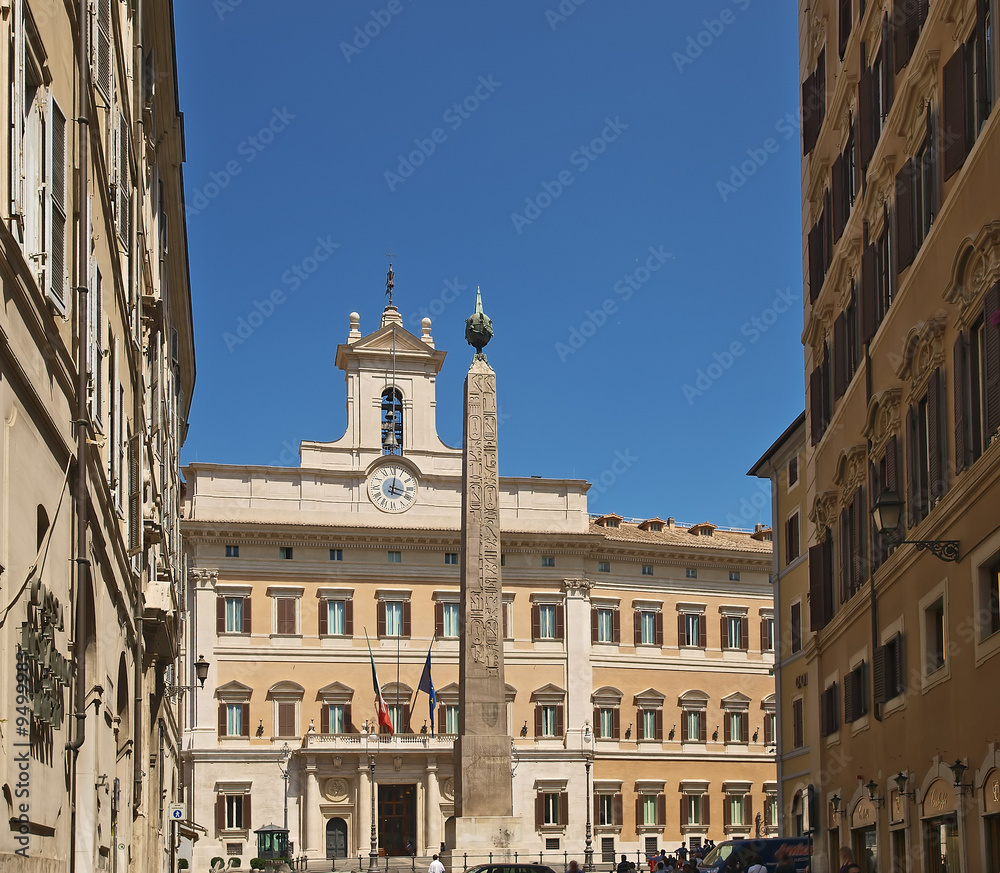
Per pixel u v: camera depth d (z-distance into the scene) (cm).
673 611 8056
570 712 7681
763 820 7994
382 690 7425
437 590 7625
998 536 1678
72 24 1459
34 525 1188
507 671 7662
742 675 8125
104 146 1816
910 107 2106
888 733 2331
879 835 2383
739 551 8212
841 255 2656
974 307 1753
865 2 2509
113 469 1914
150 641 2862
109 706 1956
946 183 1920
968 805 1816
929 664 2059
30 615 1173
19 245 1089
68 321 1401
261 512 7450
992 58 1702
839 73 2762
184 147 3331
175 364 4375
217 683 7238
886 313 2323
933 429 1956
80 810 1648
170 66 2934
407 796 7312
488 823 4172
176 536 4528
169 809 4497
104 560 1809
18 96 1096
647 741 7838
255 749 7200
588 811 7550
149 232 2870
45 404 1199
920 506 2077
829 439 2894
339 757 7206
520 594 7775
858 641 2609
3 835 1054
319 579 7475
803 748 4169
